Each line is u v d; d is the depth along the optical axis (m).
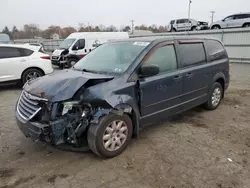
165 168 3.00
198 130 4.23
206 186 2.64
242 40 17.23
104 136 3.12
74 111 3.03
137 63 3.51
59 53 14.21
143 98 3.51
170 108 4.04
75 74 3.57
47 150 3.50
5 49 7.70
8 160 3.23
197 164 3.10
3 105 6.00
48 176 2.86
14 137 3.97
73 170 2.97
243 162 3.14
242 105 5.85
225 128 4.33
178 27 27.19
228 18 22.17
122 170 2.96
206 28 26.05
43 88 3.10
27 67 7.95
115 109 3.17
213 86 5.12
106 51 4.21
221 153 3.38
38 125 2.86
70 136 3.01
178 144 3.67
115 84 3.23
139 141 3.77
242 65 15.79
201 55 4.71
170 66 3.99
